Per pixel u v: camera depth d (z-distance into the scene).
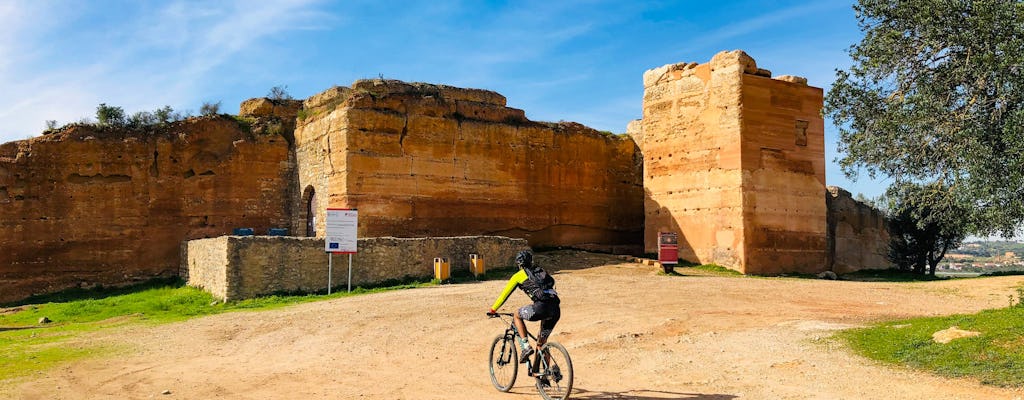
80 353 12.30
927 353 9.73
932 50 13.16
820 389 8.57
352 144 25.72
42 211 25.11
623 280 21.48
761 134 26.23
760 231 25.69
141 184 26.78
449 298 17.75
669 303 16.77
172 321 16.44
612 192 33.19
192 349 12.62
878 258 32.50
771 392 8.52
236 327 14.84
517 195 29.91
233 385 9.59
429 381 9.65
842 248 30.72
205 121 28.44
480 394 8.85
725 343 11.73
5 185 24.67
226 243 19.14
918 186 13.84
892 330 11.55
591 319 14.64
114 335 14.52
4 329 17.12
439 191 27.67
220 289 19.66
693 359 10.65
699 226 27.09
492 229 29.00
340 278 20.77
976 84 12.17
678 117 28.47
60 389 9.40
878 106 14.27
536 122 31.22
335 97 28.72
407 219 26.67
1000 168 12.24
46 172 25.33
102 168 26.22
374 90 27.36
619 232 33.19
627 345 11.95
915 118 12.87
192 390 9.32
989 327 10.45
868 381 8.81
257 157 29.42
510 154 29.88
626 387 9.05
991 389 8.15
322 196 27.34
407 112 27.30
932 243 32.22
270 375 10.22
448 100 28.78
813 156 27.44
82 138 26.02
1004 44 11.70
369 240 21.41
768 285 20.58
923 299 17.44
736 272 25.22
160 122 27.83
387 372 10.28
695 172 27.47
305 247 20.36
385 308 16.44
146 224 26.69
